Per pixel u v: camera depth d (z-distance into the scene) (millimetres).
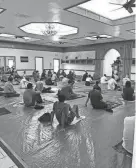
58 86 8492
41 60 14133
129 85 5348
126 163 1982
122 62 10984
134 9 4801
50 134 2820
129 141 2156
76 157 2139
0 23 6234
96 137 2717
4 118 3646
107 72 12609
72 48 14711
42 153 2234
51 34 7562
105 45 11953
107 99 5523
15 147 2383
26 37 9852
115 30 7215
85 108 4441
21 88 7809
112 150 2301
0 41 11281
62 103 3096
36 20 5742
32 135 2785
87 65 13641
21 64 12781
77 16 5184
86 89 7652
